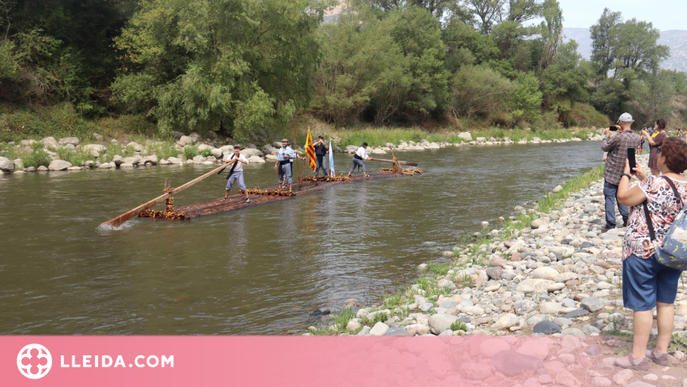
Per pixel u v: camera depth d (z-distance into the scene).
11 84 29.12
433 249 9.45
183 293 6.99
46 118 28.80
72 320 6.05
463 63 60.75
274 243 9.89
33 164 22.31
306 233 10.78
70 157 23.66
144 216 12.55
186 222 11.93
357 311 6.28
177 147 28.95
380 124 49.75
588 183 17.88
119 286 7.29
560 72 71.50
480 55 67.44
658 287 3.91
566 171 23.47
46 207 13.56
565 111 71.88
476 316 5.62
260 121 30.28
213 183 18.81
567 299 5.70
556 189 16.72
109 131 29.67
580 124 75.88
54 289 7.14
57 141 26.66
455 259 8.72
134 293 6.99
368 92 44.34
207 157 27.64
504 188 17.78
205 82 29.86
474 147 42.38
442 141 45.50
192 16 29.66
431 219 12.33
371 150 36.06
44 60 31.66
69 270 8.05
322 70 43.47
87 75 33.28
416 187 18.08
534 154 34.28
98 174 21.05
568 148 41.28
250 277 7.73
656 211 3.76
